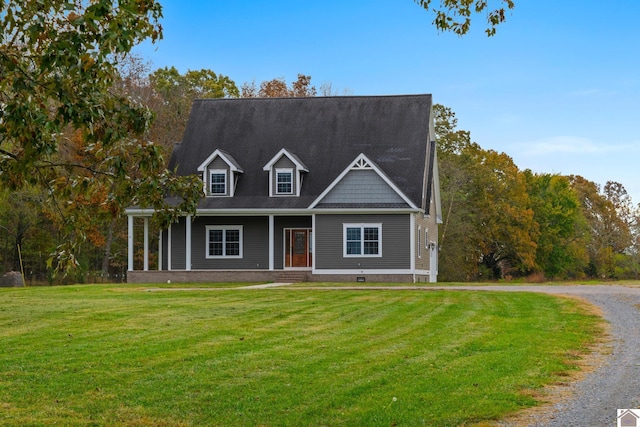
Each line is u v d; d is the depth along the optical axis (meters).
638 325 18.16
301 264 39.41
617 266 78.31
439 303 23.17
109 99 10.26
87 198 10.97
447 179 60.06
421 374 12.47
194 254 39.41
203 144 41.38
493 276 67.06
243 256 39.25
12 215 49.88
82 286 32.75
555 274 71.25
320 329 17.59
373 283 33.84
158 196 10.95
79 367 13.05
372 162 36.97
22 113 9.28
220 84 67.00
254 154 40.66
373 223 36.94
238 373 12.59
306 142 40.84
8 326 17.89
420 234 39.19
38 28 9.08
